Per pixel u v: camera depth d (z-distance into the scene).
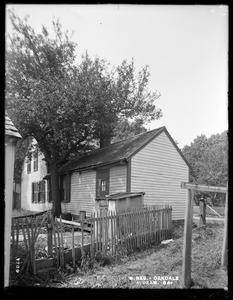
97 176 15.52
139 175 13.16
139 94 22.08
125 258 7.43
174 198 14.88
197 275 4.94
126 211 8.88
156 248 8.52
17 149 20.80
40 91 14.59
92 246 7.06
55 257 6.36
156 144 14.20
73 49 16.91
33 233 6.02
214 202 17.22
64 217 17.47
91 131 17.62
